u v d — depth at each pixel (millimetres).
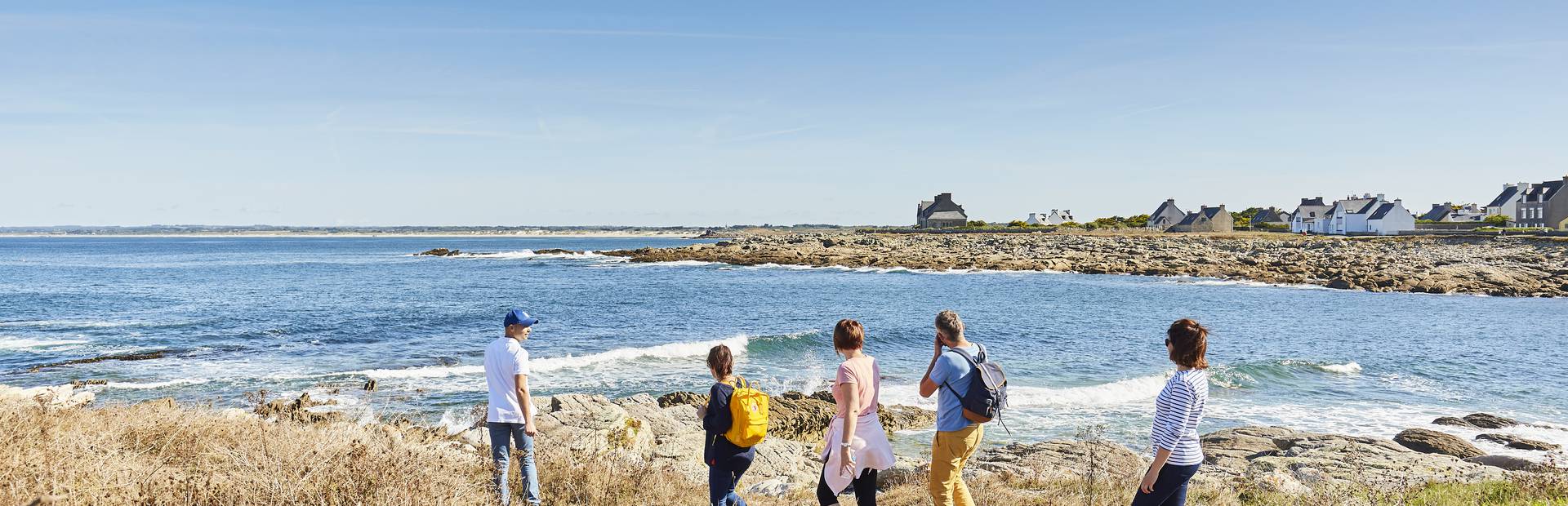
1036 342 26953
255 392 18266
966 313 35781
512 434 6691
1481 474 10078
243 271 71188
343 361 23109
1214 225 114375
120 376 20484
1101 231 116625
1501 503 7961
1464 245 72812
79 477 5473
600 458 8641
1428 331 29422
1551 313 35500
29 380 20031
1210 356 23922
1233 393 18859
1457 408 17344
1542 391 19000
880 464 5742
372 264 83188
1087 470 10047
